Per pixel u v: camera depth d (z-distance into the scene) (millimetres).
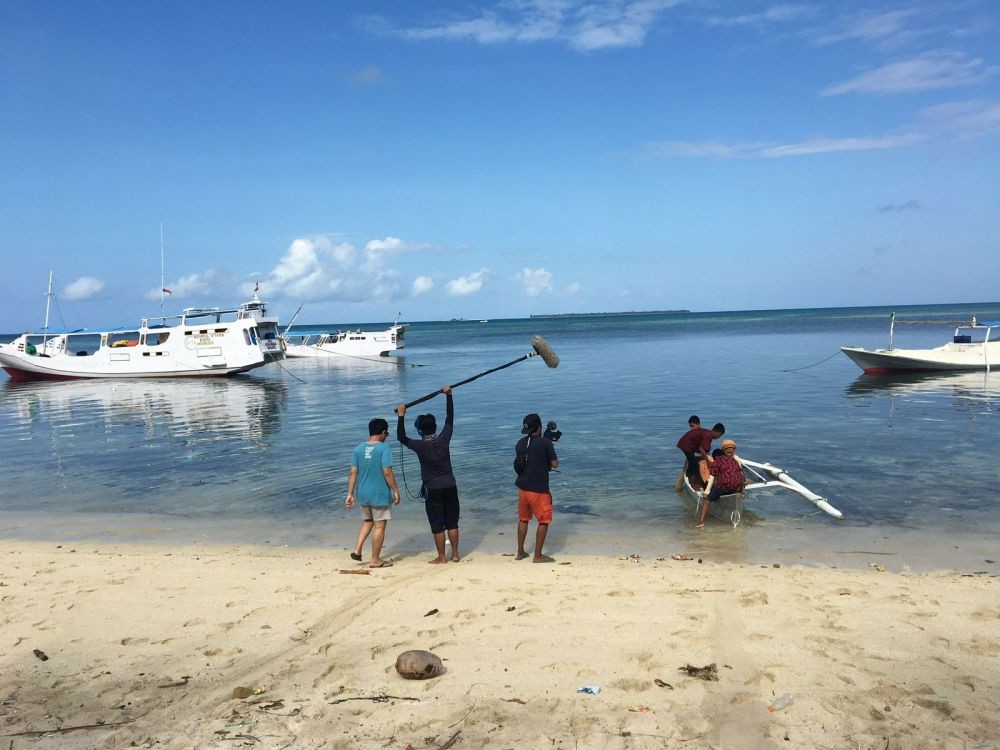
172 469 14016
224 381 36688
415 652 4695
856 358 29422
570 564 7574
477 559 7887
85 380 38094
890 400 21562
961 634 5199
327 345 51781
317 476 12867
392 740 3877
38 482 13047
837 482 11258
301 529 9484
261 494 11594
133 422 21844
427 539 8914
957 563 7555
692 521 9438
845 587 6387
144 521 10078
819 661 4770
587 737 3861
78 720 4203
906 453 13445
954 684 4410
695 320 184125
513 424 18312
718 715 4078
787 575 6945
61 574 7281
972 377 27766
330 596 6406
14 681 4785
